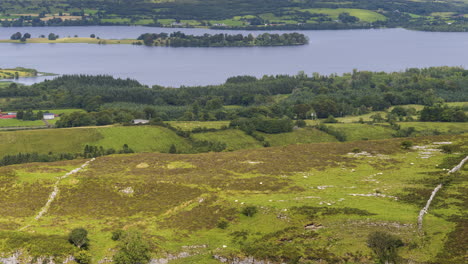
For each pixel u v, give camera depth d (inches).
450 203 4146.2
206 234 3981.3
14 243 3656.5
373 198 4392.2
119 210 4466.0
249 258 3592.5
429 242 3523.6
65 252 3597.4
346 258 3474.4
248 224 4052.7
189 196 4660.4
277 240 3745.1
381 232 3624.5
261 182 4972.9
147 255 3595.0
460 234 3555.6
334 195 4500.5
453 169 5162.4
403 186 4707.2
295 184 4916.3
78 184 4916.3
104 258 3599.9
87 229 4018.2
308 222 3927.2
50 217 4301.2
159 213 4382.4
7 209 4441.4
